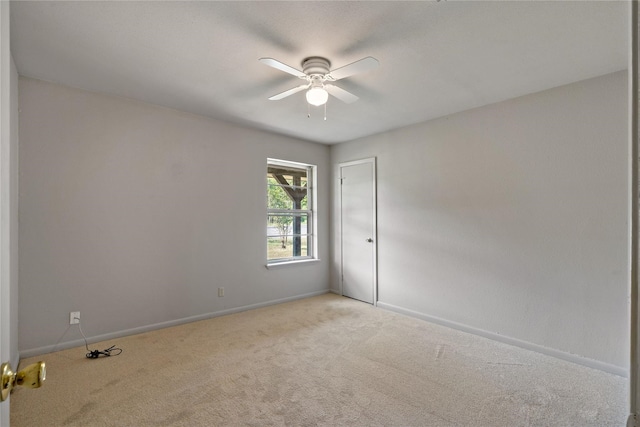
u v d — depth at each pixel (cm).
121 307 319
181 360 270
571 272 276
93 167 304
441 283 367
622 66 248
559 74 262
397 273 414
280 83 284
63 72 264
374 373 251
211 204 383
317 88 238
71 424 189
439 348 299
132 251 326
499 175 321
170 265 351
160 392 222
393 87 288
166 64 250
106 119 311
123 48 227
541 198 293
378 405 210
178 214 357
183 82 282
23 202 269
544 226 291
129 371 251
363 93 302
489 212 328
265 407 207
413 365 264
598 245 263
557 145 284
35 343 274
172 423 191
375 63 206
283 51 229
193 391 224
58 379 238
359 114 360
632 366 61
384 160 432
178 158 356
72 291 292
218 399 215
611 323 256
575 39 214
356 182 470
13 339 248
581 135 272
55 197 284
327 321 373
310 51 229
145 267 334
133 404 209
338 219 498
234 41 217
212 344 304
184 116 361
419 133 391
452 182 358
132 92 305
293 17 192
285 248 474
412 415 200
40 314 276
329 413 202
